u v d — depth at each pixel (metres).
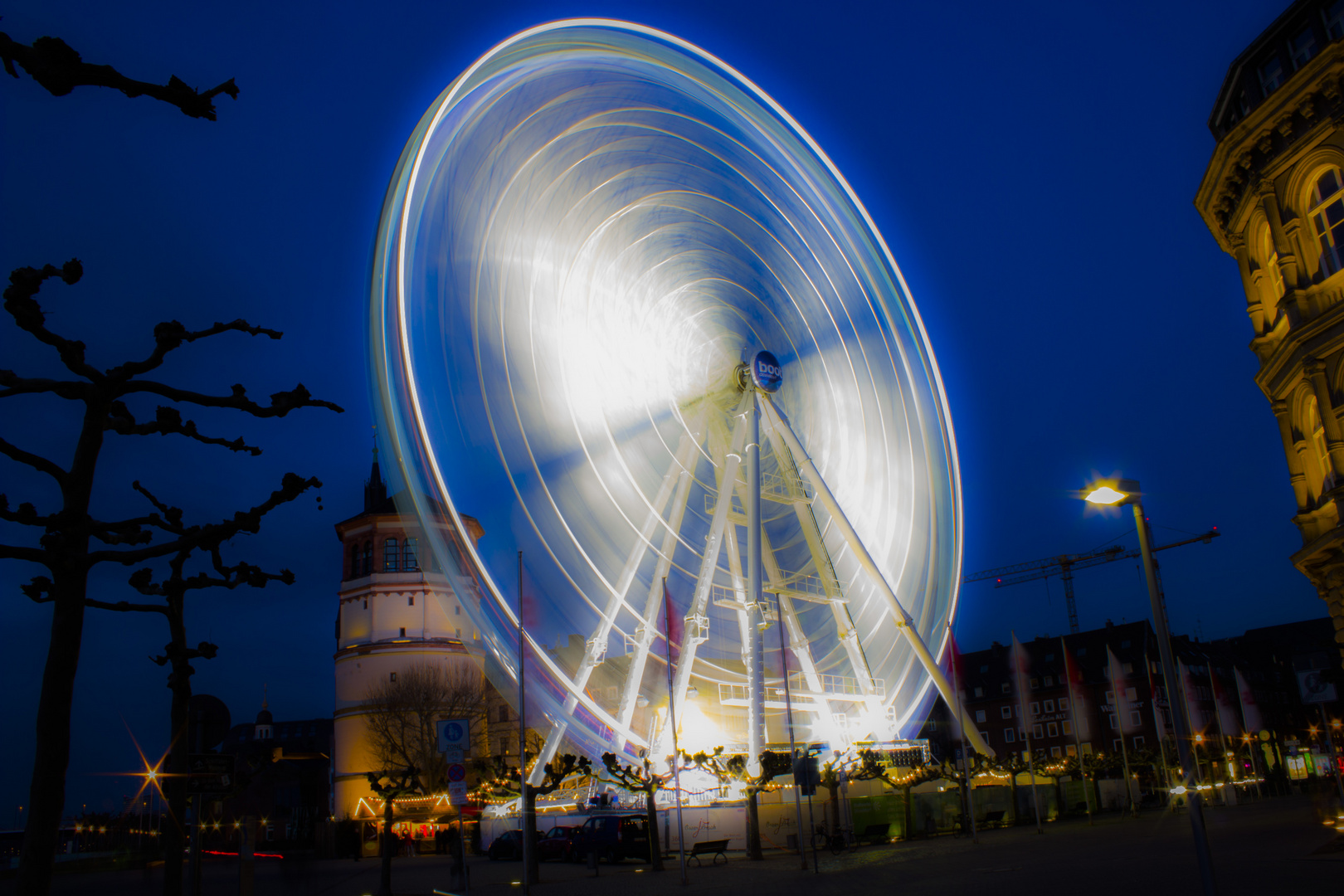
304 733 183.50
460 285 40.28
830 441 57.59
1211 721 126.94
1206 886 12.88
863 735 56.75
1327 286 29.97
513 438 41.44
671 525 49.09
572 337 45.59
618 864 43.84
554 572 43.75
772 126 60.09
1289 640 156.12
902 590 59.28
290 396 12.91
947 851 38.91
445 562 40.09
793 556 59.03
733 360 53.91
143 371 11.47
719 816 48.50
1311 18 31.16
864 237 63.47
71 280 10.93
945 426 63.22
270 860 71.00
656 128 52.69
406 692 84.19
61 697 9.63
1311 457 32.03
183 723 22.16
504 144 43.34
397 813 79.25
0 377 10.19
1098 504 15.74
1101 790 77.25
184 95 8.98
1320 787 91.06
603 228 48.69
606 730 47.19
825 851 43.53
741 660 63.59
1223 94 35.16
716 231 55.22
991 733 137.00
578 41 47.31
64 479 10.30
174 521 23.05
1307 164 30.58
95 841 108.88
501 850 53.84
